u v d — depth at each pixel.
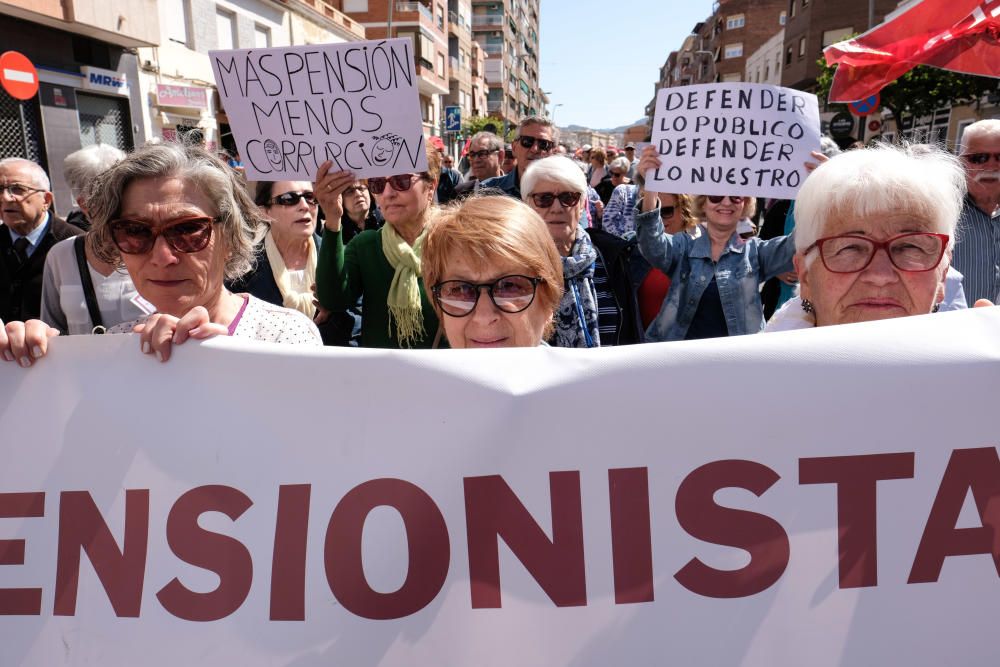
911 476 1.18
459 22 48.94
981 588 1.16
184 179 1.63
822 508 1.18
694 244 2.99
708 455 1.20
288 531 1.24
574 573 1.20
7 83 9.03
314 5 23.58
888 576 1.17
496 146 6.92
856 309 1.54
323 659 1.20
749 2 52.75
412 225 2.77
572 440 1.21
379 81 2.44
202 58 17.73
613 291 3.11
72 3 12.69
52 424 1.32
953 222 1.53
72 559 1.28
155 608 1.25
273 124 2.55
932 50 4.16
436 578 1.21
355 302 2.86
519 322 1.64
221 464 1.27
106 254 1.75
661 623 1.18
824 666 1.15
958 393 1.18
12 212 3.57
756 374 1.20
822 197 1.55
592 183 10.78
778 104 2.97
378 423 1.25
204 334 1.32
